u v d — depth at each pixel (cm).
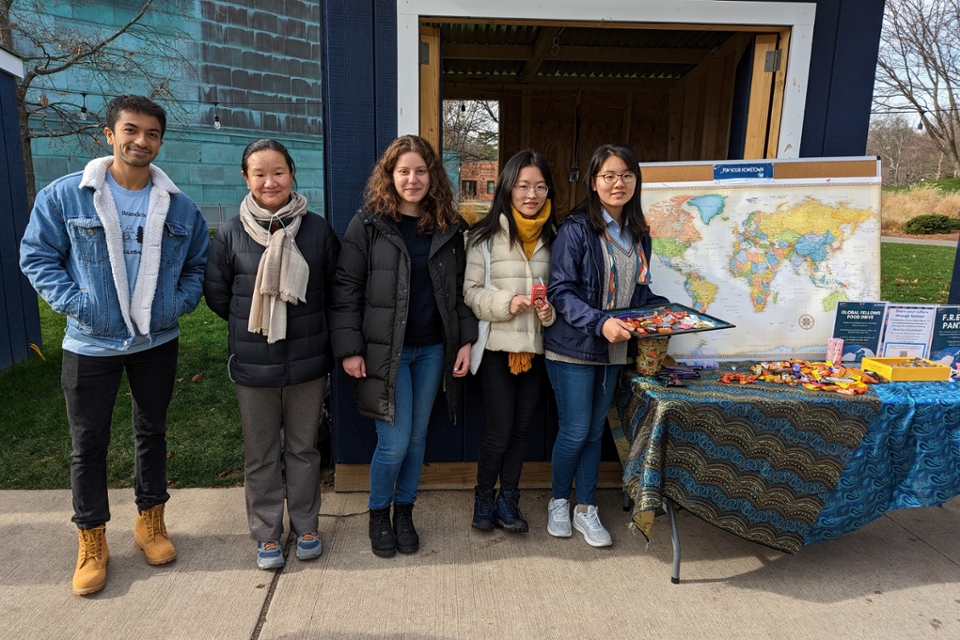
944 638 190
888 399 203
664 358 221
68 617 190
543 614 197
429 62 257
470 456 281
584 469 242
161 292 197
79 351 189
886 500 216
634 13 251
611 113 574
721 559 230
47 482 278
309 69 1630
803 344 251
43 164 1293
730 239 251
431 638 185
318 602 200
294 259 193
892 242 1416
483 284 220
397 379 211
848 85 266
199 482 284
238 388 205
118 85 1222
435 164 204
